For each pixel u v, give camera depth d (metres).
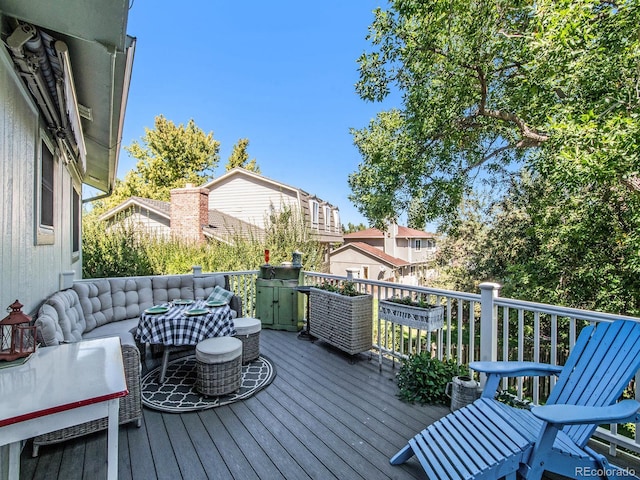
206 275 5.12
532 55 4.90
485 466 1.71
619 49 4.39
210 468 2.12
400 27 6.39
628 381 1.81
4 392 1.32
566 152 4.27
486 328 3.01
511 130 7.05
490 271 9.33
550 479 2.06
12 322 1.64
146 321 3.29
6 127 2.04
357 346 3.96
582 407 1.67
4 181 2.03
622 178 4.78
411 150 6.71
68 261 4.56
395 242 23.70
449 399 2.98
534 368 2.22
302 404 2.96
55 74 2.22
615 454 2.32
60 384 1.40
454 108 6.36
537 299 7.69
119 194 19.23
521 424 1.99
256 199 14.55
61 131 3.12
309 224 13.34
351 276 4.53
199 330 3.32
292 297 5.35
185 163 22.38
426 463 1.91
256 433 2.51
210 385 3.02
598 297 6.74
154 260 8.01
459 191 7.31
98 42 1.88
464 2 5.38
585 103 4.73
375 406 2.94
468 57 5.77
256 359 4.02
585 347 2.18
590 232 6.66
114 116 3.27
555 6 4.36
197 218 10.59
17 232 2.27
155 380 3.47
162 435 2.48
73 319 3.12
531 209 7.83
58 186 3.73
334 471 2.10
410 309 3.40
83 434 2.36
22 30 1.77
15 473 1.58
